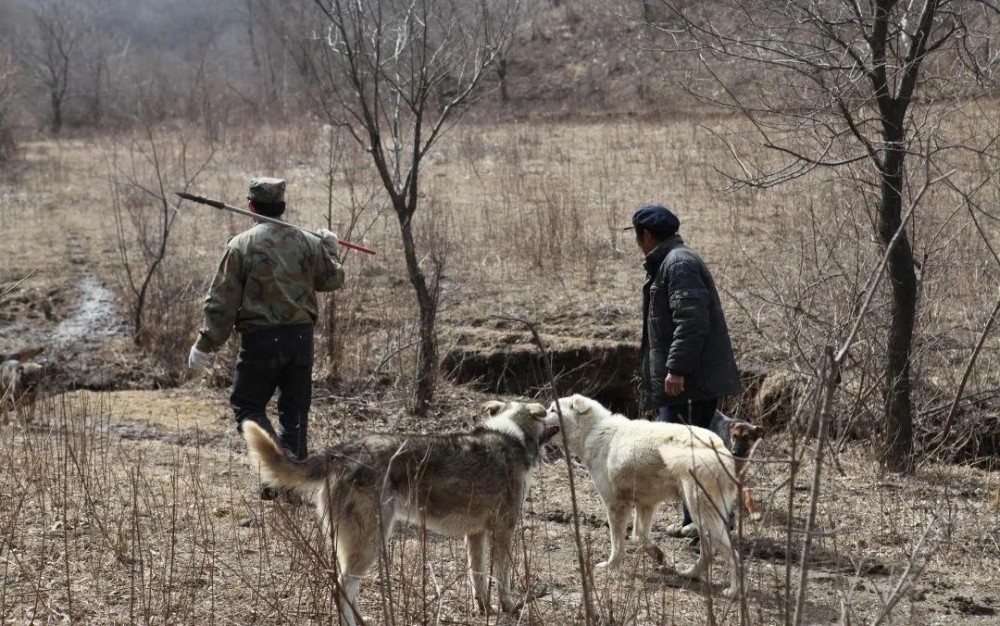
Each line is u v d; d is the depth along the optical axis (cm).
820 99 736
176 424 845
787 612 334
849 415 780
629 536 624
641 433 556
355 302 1056
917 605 514
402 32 873
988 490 694
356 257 1178
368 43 902
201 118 2691
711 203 1383
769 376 857
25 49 4197
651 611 494
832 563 564
